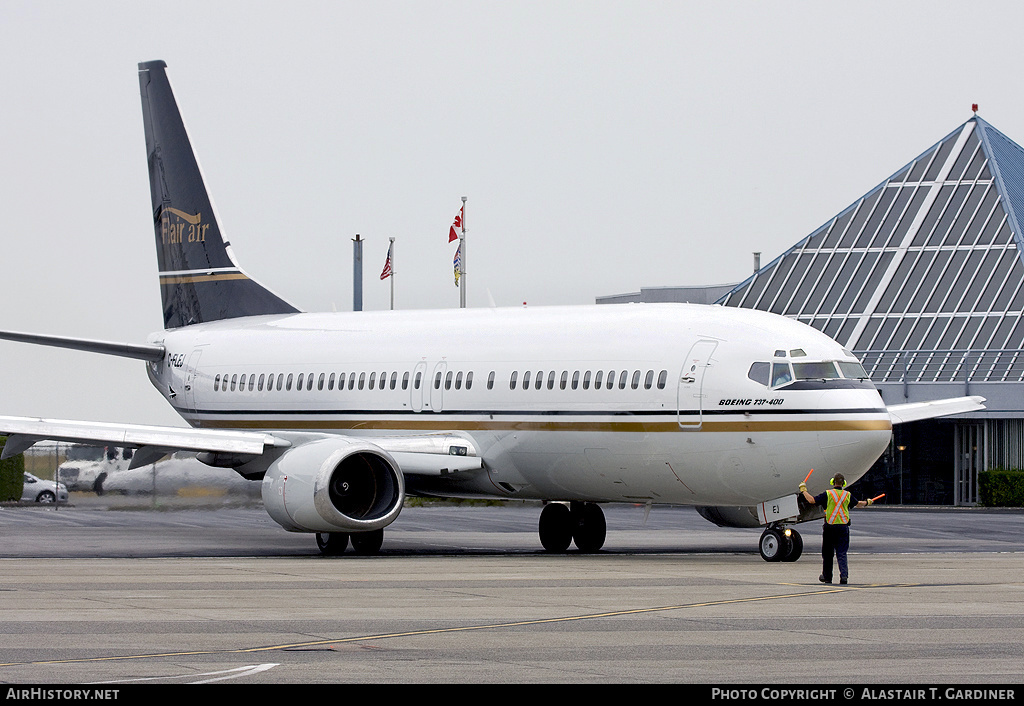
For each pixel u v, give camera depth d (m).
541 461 105.50
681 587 76.88
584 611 64.88
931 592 74.56
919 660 50.50
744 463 94.62
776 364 93.69
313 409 121.69
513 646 53.66
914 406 119.31
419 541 122.88
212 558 99.94
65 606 66.00
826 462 92.00
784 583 79.62
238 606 66.38
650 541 125.00
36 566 90.44
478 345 111.38
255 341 130.50
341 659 50.34
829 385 92.50
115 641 54.50
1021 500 196.25
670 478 99.06
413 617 62.38
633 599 70.38
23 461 194.00
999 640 55.66
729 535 134.12
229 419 130.12
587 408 101.69
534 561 97.38
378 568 89.81
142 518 155.75
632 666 49.06
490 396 108.00
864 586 77.94
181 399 135.38
